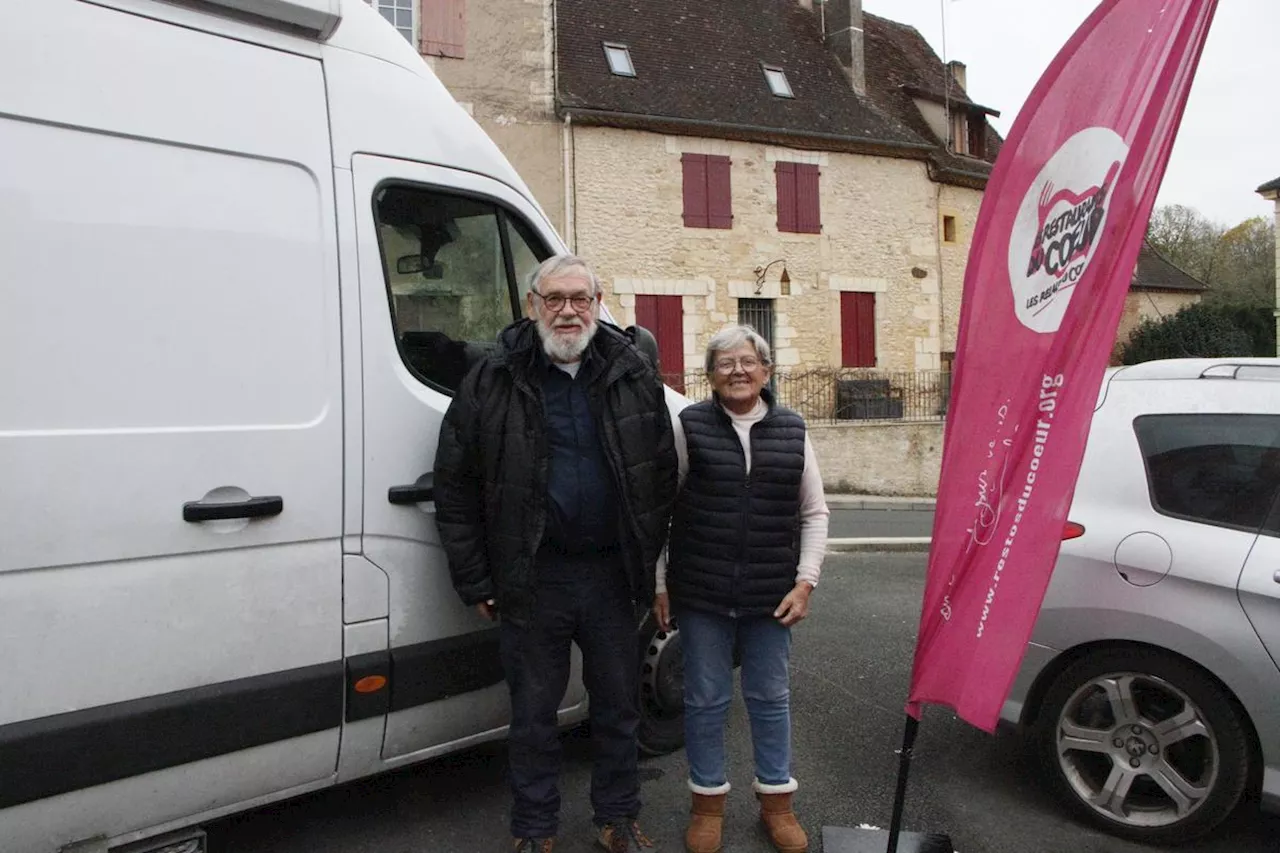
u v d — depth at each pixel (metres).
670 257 17.48
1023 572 2.46
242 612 2.44
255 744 2.48
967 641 2.58
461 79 15.71
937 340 20.44
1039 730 3.35
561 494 2.71
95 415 2.20
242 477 2.43
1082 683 3.23
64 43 2.20
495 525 2.69
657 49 18.81
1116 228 2.34
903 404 18.58
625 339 2.86
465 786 3.50
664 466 2.86
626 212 17.08
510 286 3.29
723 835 3.16
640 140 17.20
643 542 2.77
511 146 16.12
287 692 2.52
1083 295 2.38
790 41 21.06
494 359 2.70
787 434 2.97
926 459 14.73
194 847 2.45
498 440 2.66
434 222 3.01
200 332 2.38
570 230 16.55
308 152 2.62
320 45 2.73
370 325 2.73
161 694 2.31
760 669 3.03
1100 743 3.20
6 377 2.08
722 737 3.05
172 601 2.32
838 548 8.88
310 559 2.57
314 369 2.59
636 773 2.98
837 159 19.33
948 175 20.80
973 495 2.63
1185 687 3.01
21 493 2.09
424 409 2.87
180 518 2.32
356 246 2.71
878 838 3.05
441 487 2.69
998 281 2.66
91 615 2.20
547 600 2.77
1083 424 2.38
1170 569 3.06
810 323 18.97
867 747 3.95
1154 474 3.26
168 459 2.30
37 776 2.12
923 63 24.28
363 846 3.05
